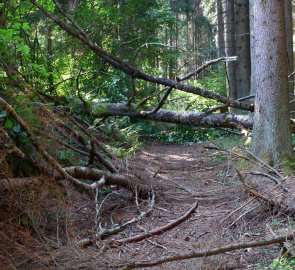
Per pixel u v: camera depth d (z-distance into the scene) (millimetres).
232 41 17266
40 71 6355
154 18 14617
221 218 5148
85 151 6711
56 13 11758
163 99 8930
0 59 5340
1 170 4309
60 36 12922
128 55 14391
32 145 4781
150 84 15227
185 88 8328
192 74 8242
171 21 15203
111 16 13352
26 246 4023
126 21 14320
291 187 5465
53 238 4344
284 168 6715
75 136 6461
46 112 5340
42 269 3654
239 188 6031
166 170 8422
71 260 3836
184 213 5555
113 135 10406
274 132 7129
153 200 5906
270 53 7258
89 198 5844
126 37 14273
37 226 4324
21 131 4738
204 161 9312
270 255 3922
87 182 5945
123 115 9484
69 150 6328
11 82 5254
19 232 4129
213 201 6012
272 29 7277
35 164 4711
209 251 3557
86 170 5418
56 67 11477
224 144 10297
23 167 4707
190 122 9266
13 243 4000
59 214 4695
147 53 14938
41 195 4488
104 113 9438
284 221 4742
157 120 9539
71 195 5301
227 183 6770
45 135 5086
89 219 5164
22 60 6188
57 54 12125
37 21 11984
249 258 3902
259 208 5109
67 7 13000
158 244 4457
